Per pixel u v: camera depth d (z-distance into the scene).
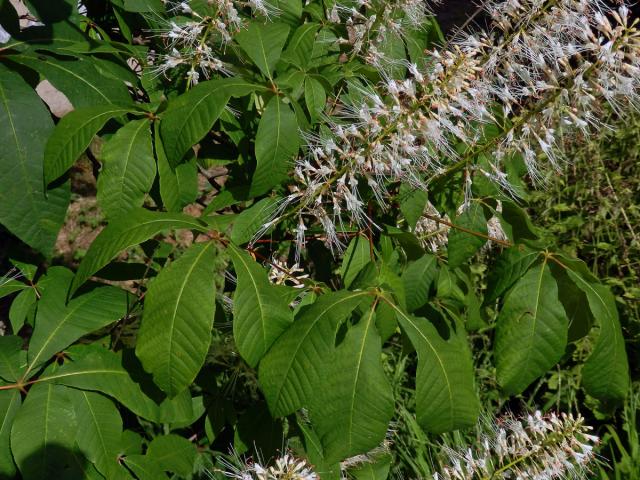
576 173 3.09
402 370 2.45
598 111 1.43
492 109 1.50
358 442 1.31
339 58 1.63
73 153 1.38
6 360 1.38
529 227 1.48
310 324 1.32
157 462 1.47
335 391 1.31
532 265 1.41
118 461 1.40
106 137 1.49
